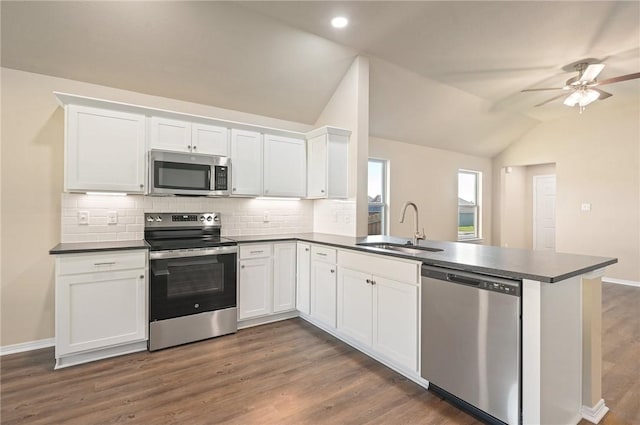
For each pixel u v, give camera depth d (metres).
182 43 2.83
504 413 1.67
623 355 2.64
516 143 6.70
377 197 5.39
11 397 2.03
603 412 1.91
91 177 2.61
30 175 2.70
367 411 1.91
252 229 3.76
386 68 3.80
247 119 3.76
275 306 3.34
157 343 2.70
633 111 5.23
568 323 1.76
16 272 2.67
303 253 3.36
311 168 3.75
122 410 1.91
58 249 2.40
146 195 3.05
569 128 5.92
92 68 2.79
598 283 1.91
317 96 3.85
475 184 7.08
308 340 2.93
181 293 2.80
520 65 3.75
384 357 2.48
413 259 2.15
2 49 2.49
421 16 2.79
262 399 2.03
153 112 2.87
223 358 2.57
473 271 1.80
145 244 2.78
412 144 5.72
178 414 1.88
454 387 1.91
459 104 4.90
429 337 2.05
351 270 2.71
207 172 3.08
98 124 2.64
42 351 2.68
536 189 7.39
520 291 1.60
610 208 5.44
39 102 2.71
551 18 2.82
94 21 2.50
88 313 2.45
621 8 2.67
